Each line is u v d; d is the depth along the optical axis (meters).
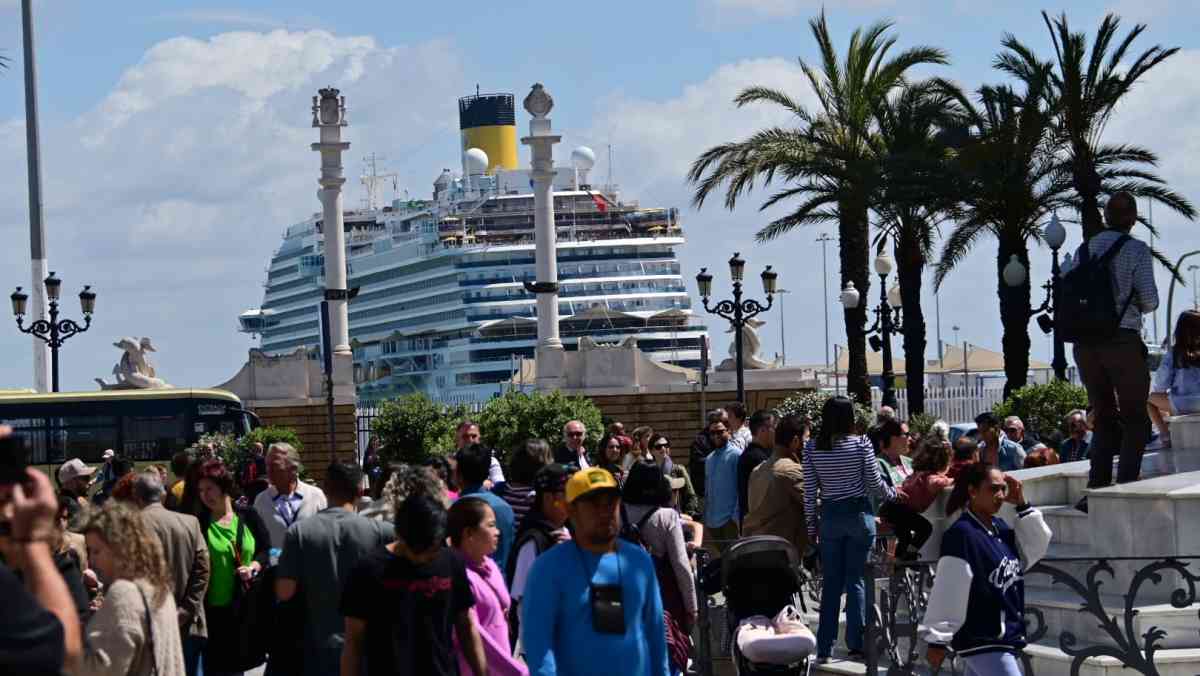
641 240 101.06
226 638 11.86
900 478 16.06
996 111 39.41
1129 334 13.51
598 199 105.12
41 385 46.69
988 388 49.84
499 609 9.70
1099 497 12.95
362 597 8.37
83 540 11.30
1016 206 38.09
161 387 47.50
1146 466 16.70
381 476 15.72
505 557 11.97
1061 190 37.59
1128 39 36.78
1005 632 9.26
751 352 54.22
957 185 37.88
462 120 118.94
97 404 42.97
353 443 53.50
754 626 10.46
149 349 48.16
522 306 99.44
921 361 43.03
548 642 7.88
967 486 9.36
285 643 10.17
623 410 54.19
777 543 10.63
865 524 13.45
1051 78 37.00
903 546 13.83
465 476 12.45
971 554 9.19
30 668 4.34
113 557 8.58
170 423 43.25
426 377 102.38
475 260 100.12
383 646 8.34
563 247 99.81
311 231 114.81
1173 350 15.95
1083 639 11.90
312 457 53.25
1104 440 13.77
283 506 12.88
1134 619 11.57
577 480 7.97
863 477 13.48
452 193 113.56
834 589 13.48
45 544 5.04
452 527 9.73
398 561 8.41
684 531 13.80
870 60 43.09
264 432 43.84
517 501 13.16
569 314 98.81
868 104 42.31
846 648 14.03
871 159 40.19
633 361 54.41
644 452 21.83
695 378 55.06
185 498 12.01
